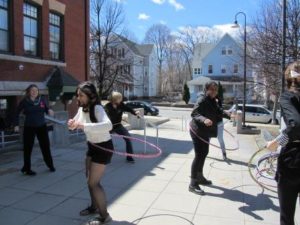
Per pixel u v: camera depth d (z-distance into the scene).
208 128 6.76
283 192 3.78
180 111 47.31
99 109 5.00
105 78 35.47
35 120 7.99
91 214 5.70
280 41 16.95
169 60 93.62
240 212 5.91
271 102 37.47
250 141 15.27
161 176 8.08
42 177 7.85
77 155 10.25
